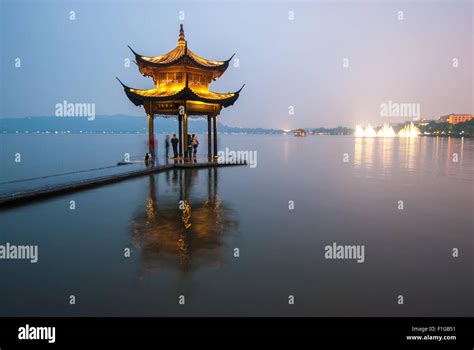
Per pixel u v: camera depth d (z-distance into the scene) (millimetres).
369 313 5871
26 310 5949
